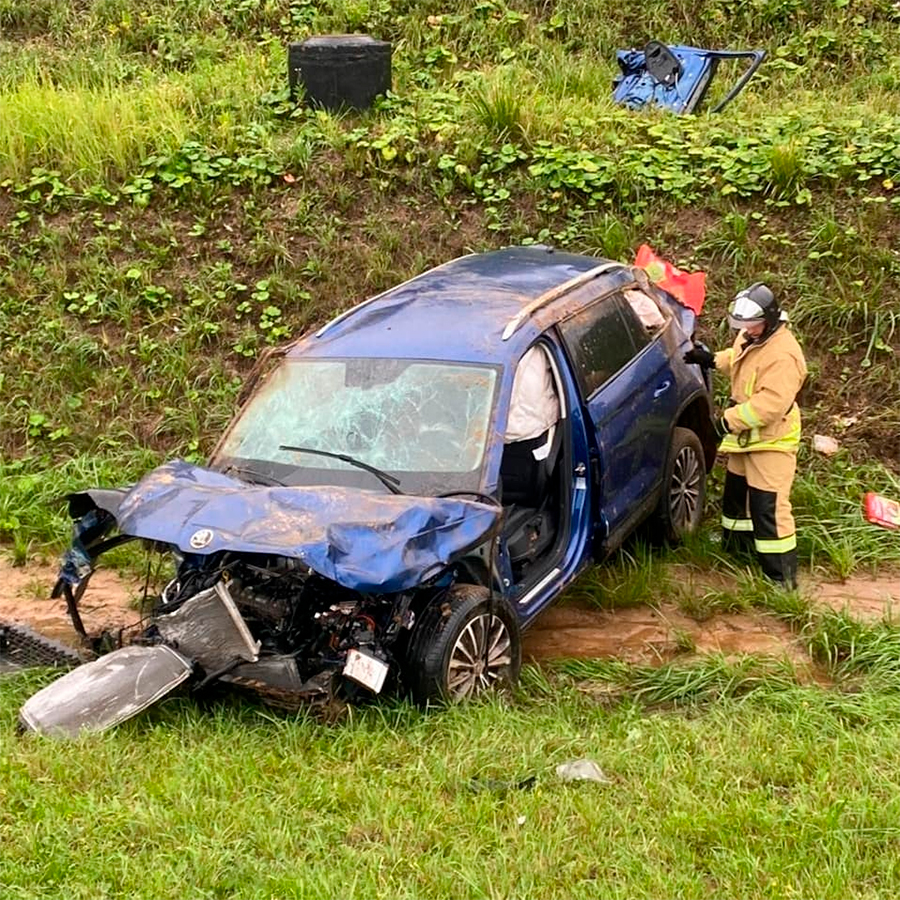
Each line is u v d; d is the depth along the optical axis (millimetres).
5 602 7523
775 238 10266
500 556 6074
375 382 6449
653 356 7492
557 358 6613
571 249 10422
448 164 11047
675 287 8820
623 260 10281
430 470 6051
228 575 5793
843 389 9383
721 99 12914
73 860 4234
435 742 5273
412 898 4043
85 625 7145
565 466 6535
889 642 6543
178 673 5469
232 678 5504
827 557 7938
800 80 13977
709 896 4090
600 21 14977
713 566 7730
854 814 4539
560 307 6863
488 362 6359
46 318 10062
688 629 7035
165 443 9305
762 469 7379
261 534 5387
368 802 4672
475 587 5836
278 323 10047
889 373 9383
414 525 5434
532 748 5188
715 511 8461
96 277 10328
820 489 8484
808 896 4070
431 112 11969
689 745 5285
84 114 11656
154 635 5848
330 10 15242
